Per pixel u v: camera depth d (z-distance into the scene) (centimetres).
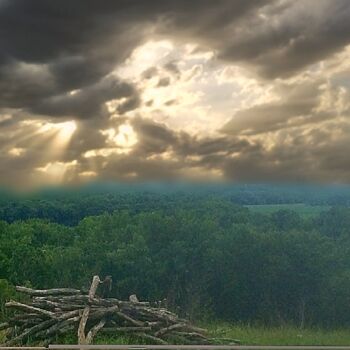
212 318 1984
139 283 2138
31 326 1420
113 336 1395
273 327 1827
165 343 1373
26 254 2242
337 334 1700
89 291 1543
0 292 1750
